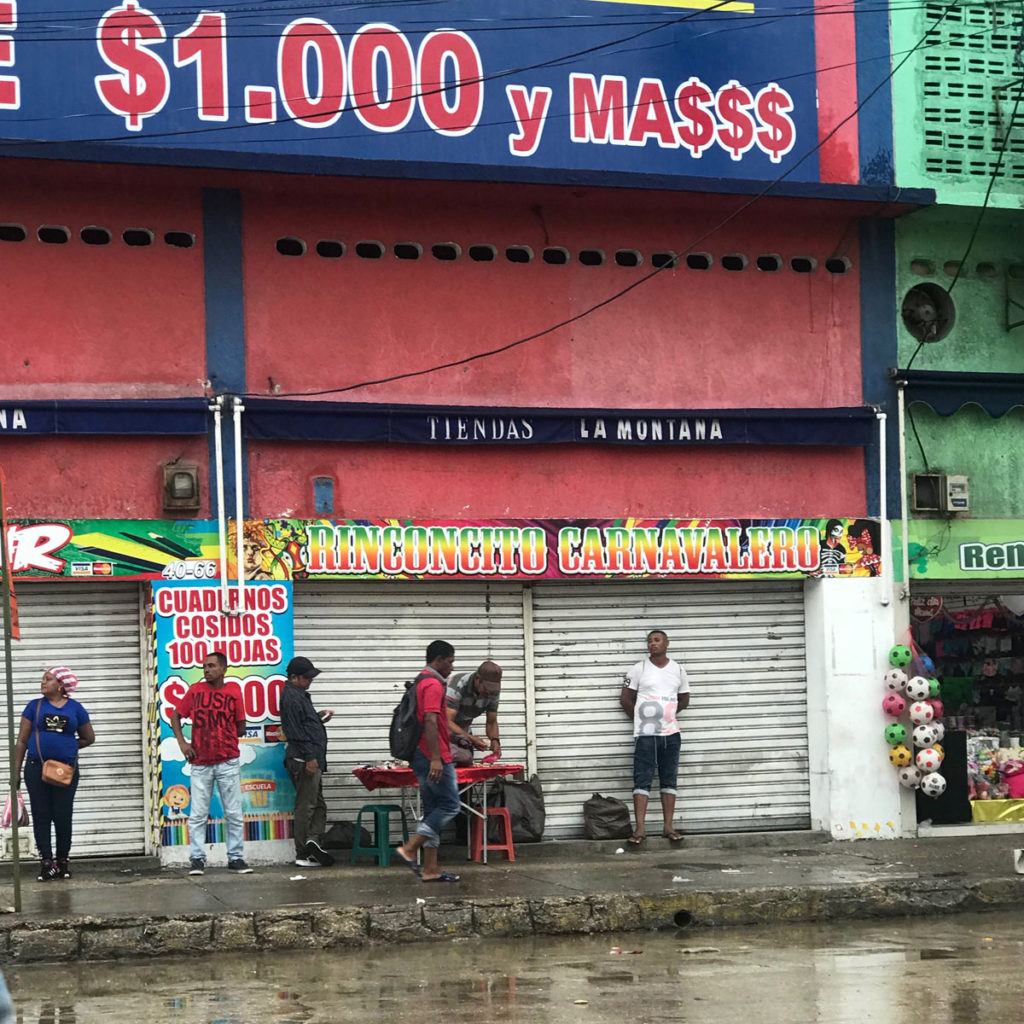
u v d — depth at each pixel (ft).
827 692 48.24
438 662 39.34
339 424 44.75
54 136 41.83
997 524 50.44
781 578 48.60
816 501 49.14
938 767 48.39
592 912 36.04
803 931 35.94
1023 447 50.98
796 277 49.21
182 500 43.57
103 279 43.75
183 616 43.65
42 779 40.57
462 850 44.19
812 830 48.24
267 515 44.70
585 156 46.03
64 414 42.63
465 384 46.32
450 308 46.37
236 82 43.29
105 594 43.88
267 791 43.78
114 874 41.83
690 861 43.27
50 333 43.29
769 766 48.49
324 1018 26.02
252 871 41.93
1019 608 51.65
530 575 46.14
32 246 43.32
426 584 46.19
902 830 48.62
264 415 44.27
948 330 50.55
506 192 45.60
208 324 44.37
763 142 47.73
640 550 47.01
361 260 45.73
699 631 48.26
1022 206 49.34
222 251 44.55
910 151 49.16
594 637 47.44
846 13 48.98
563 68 46.11
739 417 47.83
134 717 43.83
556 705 46.98
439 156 44.93
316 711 43.32
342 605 45.55
